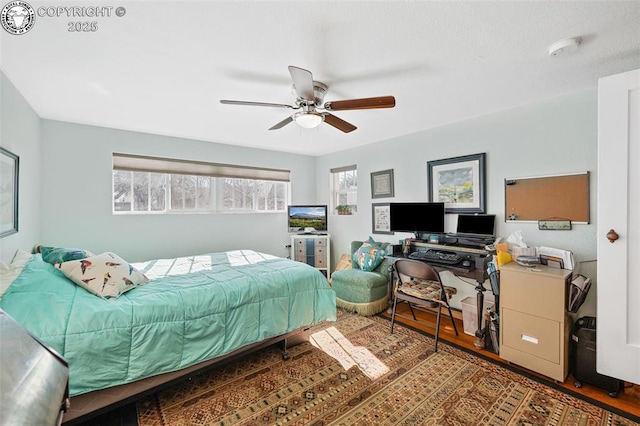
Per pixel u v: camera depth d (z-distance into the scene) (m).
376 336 2.73
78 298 1.60
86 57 1.76
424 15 1.40
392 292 3.37
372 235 4.23
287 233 4.89
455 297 3.26
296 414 1.69
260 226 4.57
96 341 1.45
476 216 2.94
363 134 3.72
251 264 2.75
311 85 1.74
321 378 2.05
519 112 2.72
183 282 2.13
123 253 3.37
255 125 3.23
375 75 2.04
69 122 3.04
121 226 3.35
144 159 3.51
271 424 1.61
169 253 3.70
